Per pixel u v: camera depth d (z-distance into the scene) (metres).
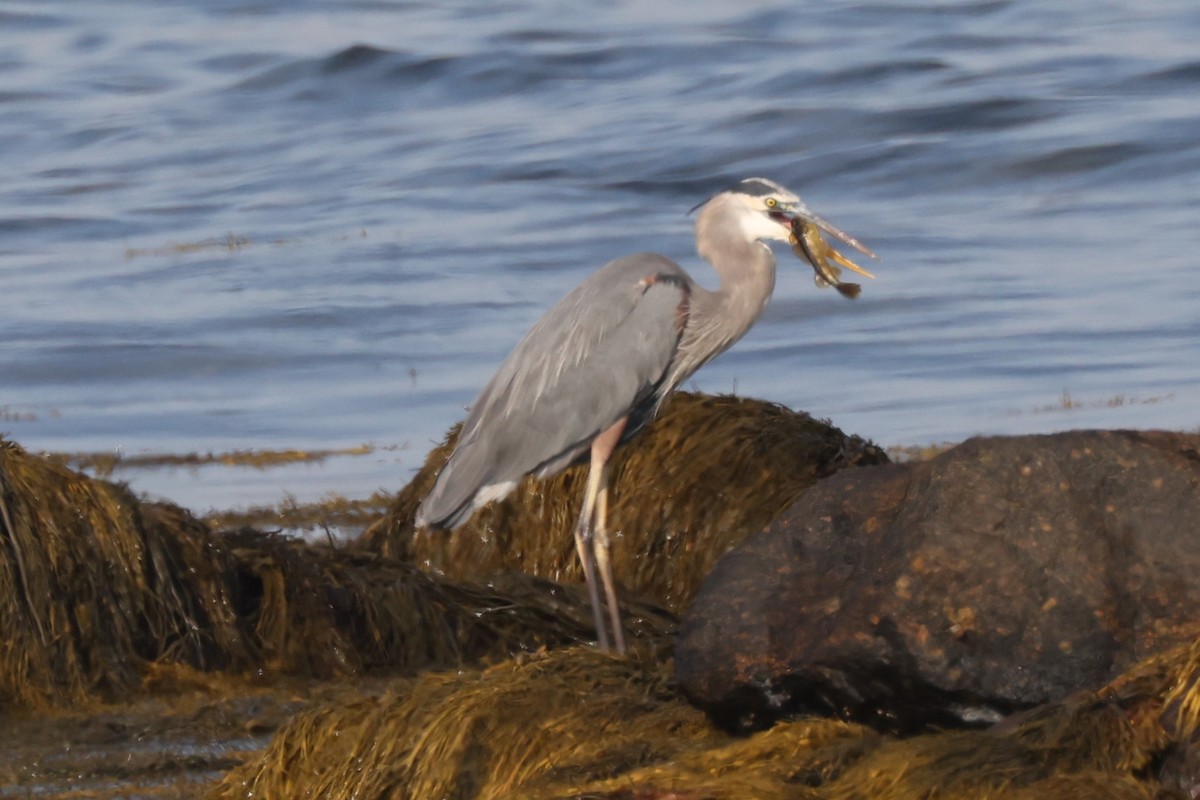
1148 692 5.79
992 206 28.47
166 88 41.34
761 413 11.17
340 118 38.09
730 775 5.84
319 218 29.55
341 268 25.55
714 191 30.27
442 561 11.35
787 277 23.88
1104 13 43.75
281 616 9.53
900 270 24.08
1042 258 24.36
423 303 23.28
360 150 35.00
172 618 9.38
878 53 39.69
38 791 7.62
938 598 6.20
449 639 9.73
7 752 8.16
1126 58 37.94
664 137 33.59
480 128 35.94
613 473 11.02
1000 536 6.27
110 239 28.91
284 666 9.41
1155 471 6.30
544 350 9.80
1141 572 6.16
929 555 6.27
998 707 6.13
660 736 6.60
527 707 6.71
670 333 9.84
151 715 8.68
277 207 30.66
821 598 6.47
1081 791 5.34
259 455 15.95
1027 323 20.53
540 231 27.80
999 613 6.15
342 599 9.73
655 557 10.83
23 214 30.84
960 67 38.09
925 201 29.30
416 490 11.84
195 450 16.31
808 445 10.91
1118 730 5.62
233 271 25.70
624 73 39.81
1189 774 5.51
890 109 33.78
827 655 6.27
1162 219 26.50
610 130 34.53
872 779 5.59
